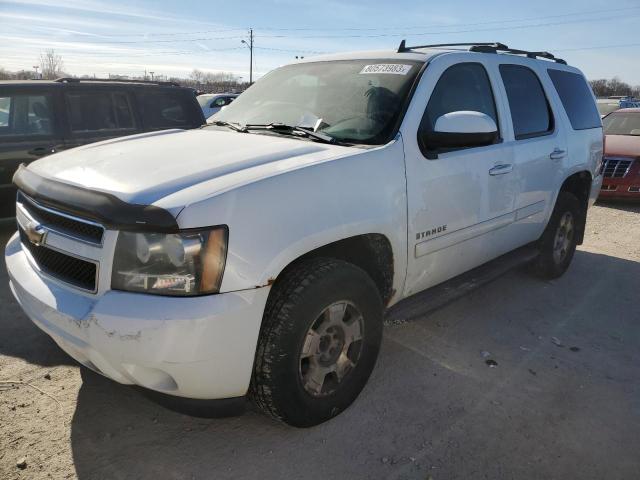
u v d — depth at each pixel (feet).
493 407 9.81
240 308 7.26
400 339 12.41
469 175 11.21
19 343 11.44
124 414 9.23
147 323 6.82
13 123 18.57
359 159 9.05
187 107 23.02
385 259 9.89
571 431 9.20
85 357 7.71
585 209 17.57
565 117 15.40
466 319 13.70
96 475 7.80
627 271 18.17
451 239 11.09
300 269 8.29
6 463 7.93
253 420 9.20
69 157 9.50
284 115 11.37
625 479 8.09
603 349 12.35
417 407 9.71
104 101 20.61
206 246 7.02
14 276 8.66
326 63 12.53
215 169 8.10
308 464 8.18
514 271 17.43
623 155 29.60
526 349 12.17
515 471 8.17
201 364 7.14
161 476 7.84
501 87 12.85
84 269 7.54
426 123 10.48
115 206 7.07
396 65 11.26
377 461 8.29
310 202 8.16
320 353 8.68
